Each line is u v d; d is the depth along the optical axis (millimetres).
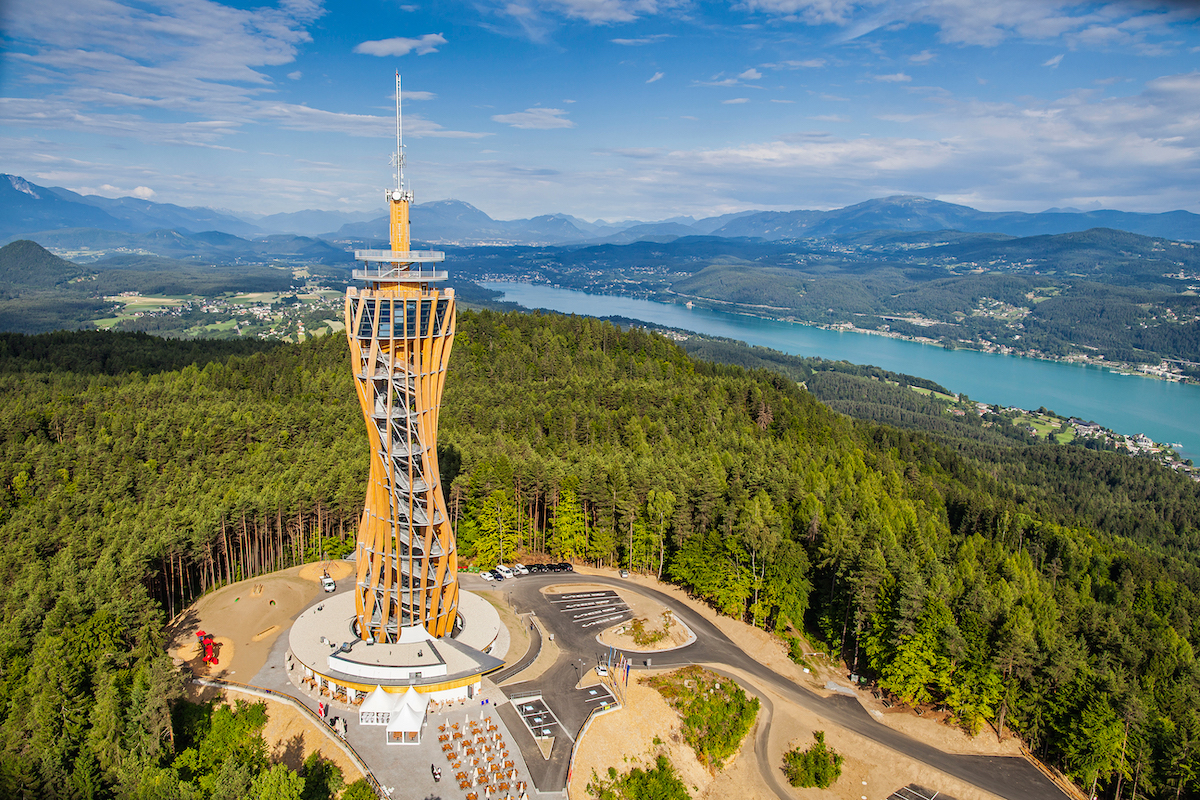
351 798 61281
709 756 74500
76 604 74625
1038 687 77688
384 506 77000
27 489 113188
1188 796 69125
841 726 79875
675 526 108438
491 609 92000
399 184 71625
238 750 67312
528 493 119188
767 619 100125
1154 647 87062
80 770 58844
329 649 79375
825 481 131875
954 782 73188
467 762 66062
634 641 91125
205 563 101875
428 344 72875
